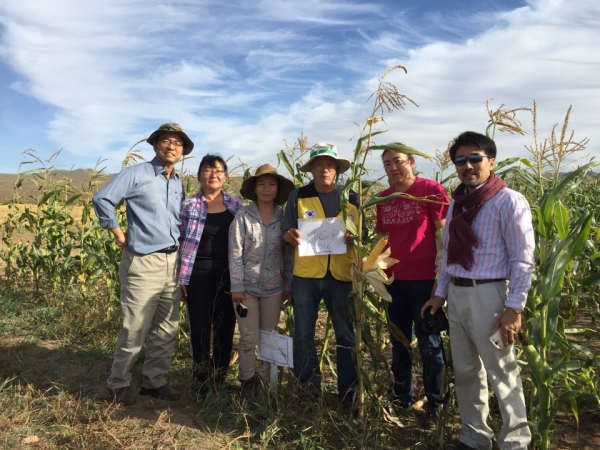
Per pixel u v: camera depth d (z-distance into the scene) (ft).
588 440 10.89
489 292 9.02
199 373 13.48
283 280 13.09
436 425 10.96
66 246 22.11
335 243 11.53
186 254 13.03
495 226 8.98
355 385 12.13
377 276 10.54
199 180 13.53
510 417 9.12
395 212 11.78
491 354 9.09
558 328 10.10
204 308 13.41
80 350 16.30
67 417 11.35
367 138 10.77
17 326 18.58
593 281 10.25
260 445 10.65
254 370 13.07
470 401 9.87
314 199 11.93
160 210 12.41
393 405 12.07
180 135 12.63
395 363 12.46
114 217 11.90
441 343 11.67
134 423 11.50
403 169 11.34
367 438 10.49
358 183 11.86
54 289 22.40
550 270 8.82
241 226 12.64
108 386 12.63
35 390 12.96
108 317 18.88
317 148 11.60
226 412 12.21
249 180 12.59
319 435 10.66
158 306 12.96
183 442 10.62
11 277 25.08
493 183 9.14
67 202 21.44
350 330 12.13
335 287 11.98
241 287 12.48
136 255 12.23
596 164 8.31
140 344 12.54
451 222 9.49
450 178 12.83
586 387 11.60
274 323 13.02
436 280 11.27
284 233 12.37
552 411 9.17
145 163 12.61
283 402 11.98
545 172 11.06
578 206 19.83
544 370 9.04
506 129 10.56
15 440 10.12
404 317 12.14
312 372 12.37
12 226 24.86
